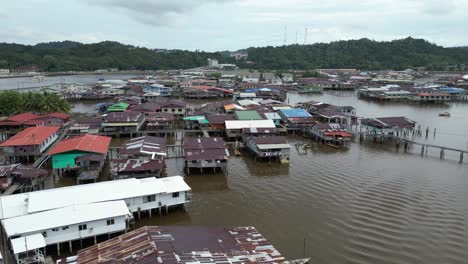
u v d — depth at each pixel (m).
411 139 85.44
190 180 57.34
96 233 37.41
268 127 81.00
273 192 52.59
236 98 148.12
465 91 168.75
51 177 56.62
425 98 156.25
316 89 191.62
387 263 34.97
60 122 88.56
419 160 68.88
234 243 31.80
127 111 98.44
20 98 103.56
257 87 180.25
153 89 164.62
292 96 175.12
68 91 154.25
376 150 76.19
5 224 34.91
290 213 45.66
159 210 44.88
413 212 45.75
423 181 56.94
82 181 53.69
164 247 29.09
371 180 57.31
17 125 82.31
